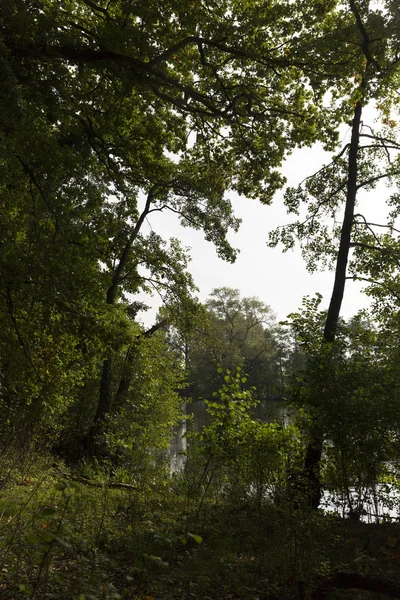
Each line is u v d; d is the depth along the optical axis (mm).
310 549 6555
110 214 17891
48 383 14445
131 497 9930
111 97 14461
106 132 15211
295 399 10320
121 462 17375
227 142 16000
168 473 14203
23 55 10945
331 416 9562
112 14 14086
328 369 10008
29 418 14422
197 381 63344
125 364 22281
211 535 7867
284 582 5863
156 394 22219
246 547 7590
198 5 12406
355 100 13586
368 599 5551
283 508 8422
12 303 10961
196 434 10633
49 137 10930
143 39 11570
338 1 12375
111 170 16766
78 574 4988
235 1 13047
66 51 11398
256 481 9898
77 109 14305
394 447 9438
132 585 5363
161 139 16391
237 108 14477
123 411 20172
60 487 4121
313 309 11406
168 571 6012
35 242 10375
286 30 12586
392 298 13695
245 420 10523
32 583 4961
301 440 10703
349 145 14547
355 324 11820
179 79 15062
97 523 7582
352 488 10430
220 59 14211
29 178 11203
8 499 9047
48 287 10203
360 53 12164
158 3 12297
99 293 11094
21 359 12594
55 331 11555
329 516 8656
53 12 11812
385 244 14148
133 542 6812
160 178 18500
